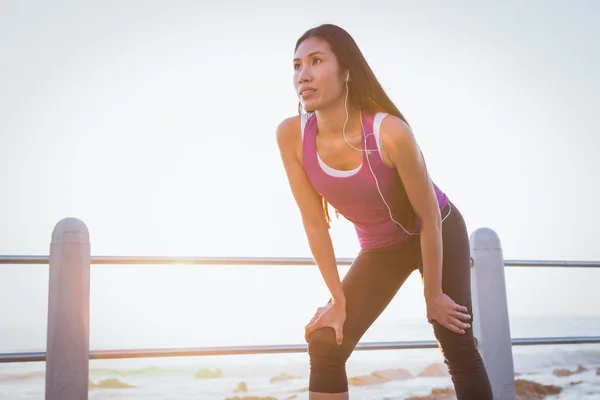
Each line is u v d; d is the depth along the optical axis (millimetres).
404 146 1753
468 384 1929
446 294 1959
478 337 2684
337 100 1782
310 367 1929
